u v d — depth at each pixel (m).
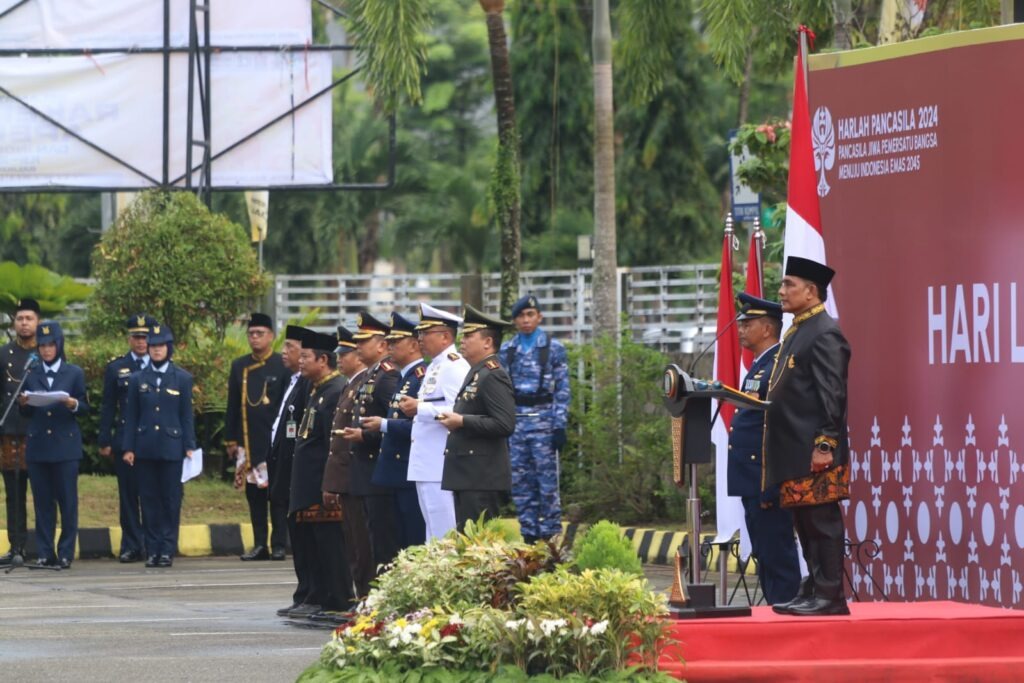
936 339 26.67
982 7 43.75
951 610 23.53
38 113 61.91
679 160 90.88
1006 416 25.56
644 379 47.50
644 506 47.50
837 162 28.30
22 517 43.09
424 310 29.41
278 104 61.53
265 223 72.19
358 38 53.59
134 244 53.31
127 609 33.66
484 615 21.00
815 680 21.72
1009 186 25.84
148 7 61.78
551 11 94.25
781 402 23.19
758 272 31.84
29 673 24.95
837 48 45.91
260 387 44.22
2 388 42.62
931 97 26.84
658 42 54.91
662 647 21.22
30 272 58.62
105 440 43.69
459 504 28.52
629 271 67.88
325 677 21.28
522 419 40.59
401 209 127.88
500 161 52.72
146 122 61.84
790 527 26.95
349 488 30.33
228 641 28.62
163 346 43.22
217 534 46.66
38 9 61.91
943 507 26.48
